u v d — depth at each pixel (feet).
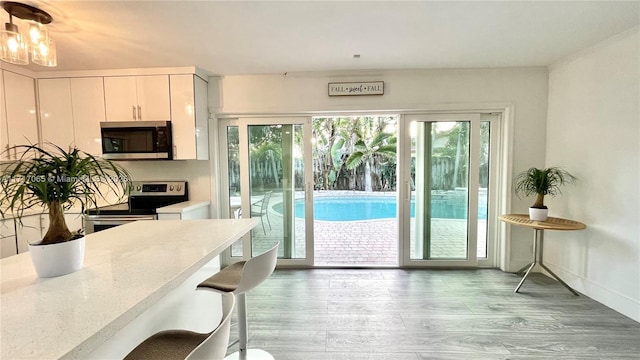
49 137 10.03
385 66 10.01
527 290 9.13
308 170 11.18
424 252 11.28
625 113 7.46
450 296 8.78
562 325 7.15
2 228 8.25
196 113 9.92
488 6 6.11
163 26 6.81
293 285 9.73
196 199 11.11
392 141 27.32
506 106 10.30
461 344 6.47
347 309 8.07
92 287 2.95
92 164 3.55
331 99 10.67
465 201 11.04
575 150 9.02
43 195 3.21
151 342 3.36
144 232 5.39
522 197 10.50
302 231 11.44
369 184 29.01
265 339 6.73
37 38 6.10
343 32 7.29
